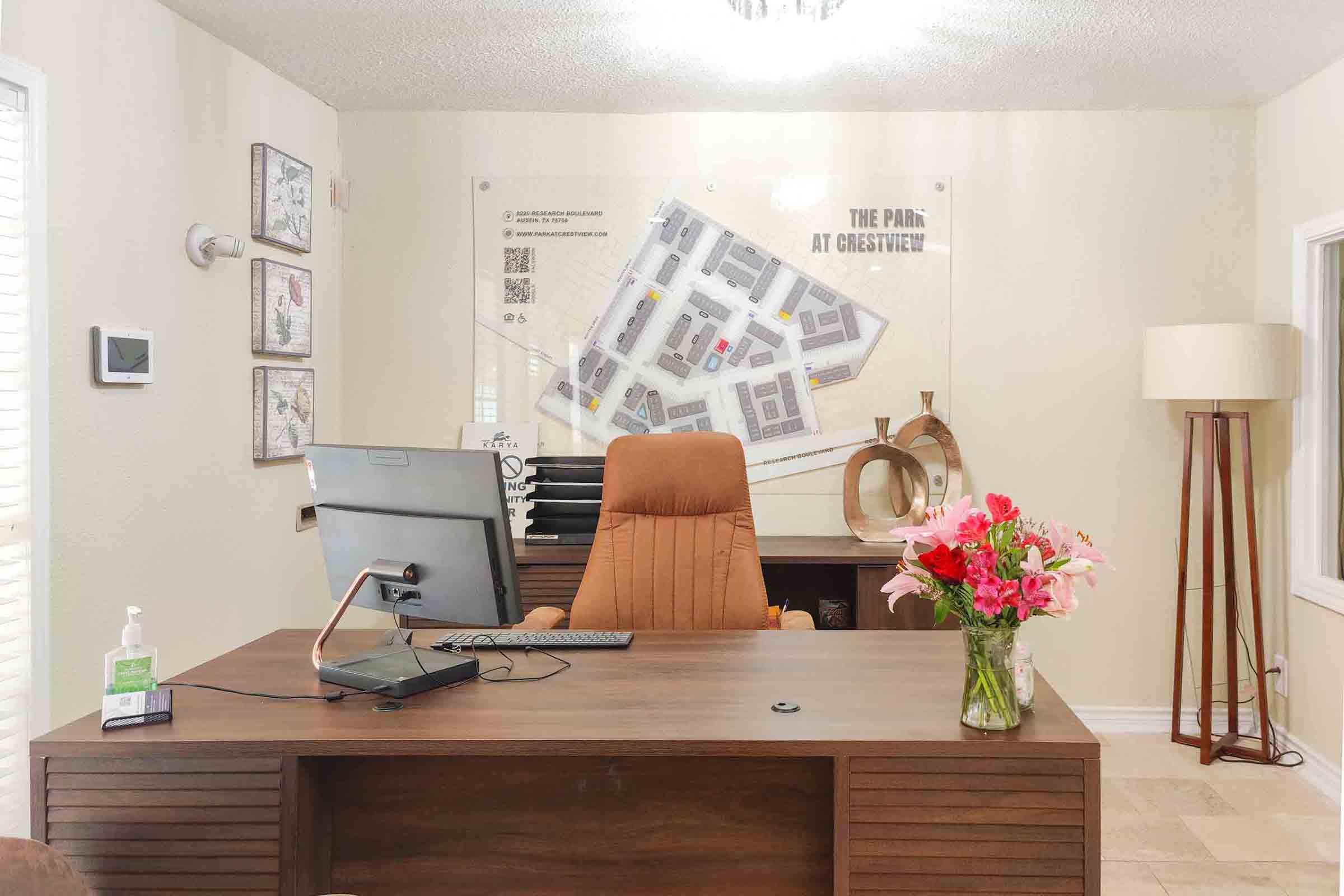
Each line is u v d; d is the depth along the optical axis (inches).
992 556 63.0
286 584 139.8
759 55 127.0
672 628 107.0
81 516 97.6
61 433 94.7
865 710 69.3
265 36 120.9
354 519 77.8
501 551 73.1
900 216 151.4
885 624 131.7
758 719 67.2
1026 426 151.3
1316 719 132.0
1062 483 151.3
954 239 151.3
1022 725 66.6
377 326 154.9
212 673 79.1
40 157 90.3
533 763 71.5
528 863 71.6
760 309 152.4
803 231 152.0
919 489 144.1
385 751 62.9
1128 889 101.2
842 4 101.4
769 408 152.7
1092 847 62.6
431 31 119.8
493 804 71.5
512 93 143.9
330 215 151.8
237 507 127.0
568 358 154.1
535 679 77.4
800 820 71.0
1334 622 127.3
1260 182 146.9
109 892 63.7
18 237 88.7
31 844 48.4
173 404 112.7
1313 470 133.6
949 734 64.2
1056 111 149.6
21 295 89.0
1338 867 106.0
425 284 154.5
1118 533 150.7
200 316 117.8
